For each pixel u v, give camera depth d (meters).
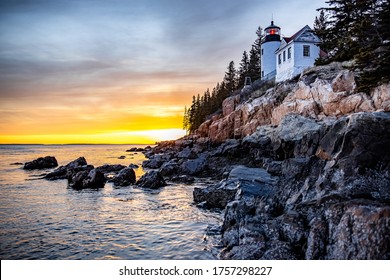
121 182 25.19
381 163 10.01
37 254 9.98
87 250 10.31
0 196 20.47
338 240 7.37
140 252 10.04
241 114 41.44
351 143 11.12
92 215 15.14
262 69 54.28
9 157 72.19
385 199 8.80
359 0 26.39
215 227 12.59
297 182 12.04
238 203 12.50
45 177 30.06
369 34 24.20
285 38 43.09
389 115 11.68
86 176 24.80
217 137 44.12
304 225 8.98
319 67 30.97
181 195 20.64
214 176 29.58
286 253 8.17
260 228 9.80
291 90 35.12
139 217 14.71
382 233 6.60
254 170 22.56
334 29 33.44
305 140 20.05
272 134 30.70
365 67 23.88
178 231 12.36
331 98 26.34
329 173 10.81
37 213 15.61
